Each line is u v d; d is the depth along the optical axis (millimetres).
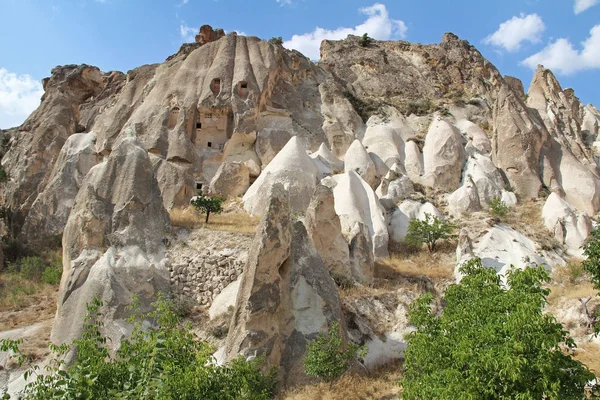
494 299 9555
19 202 32219
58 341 16141
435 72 45469
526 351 8656
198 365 8656
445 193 30828
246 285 14867
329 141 35125
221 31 43906
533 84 39562
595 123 42812
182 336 9484
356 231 21375
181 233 19984
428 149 34000
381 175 32312
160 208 19922
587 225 26359
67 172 30391
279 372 14227
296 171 27531
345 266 19828
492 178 31453
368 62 45656
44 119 36312
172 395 7930
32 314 19250
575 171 32094
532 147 32344
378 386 14266
